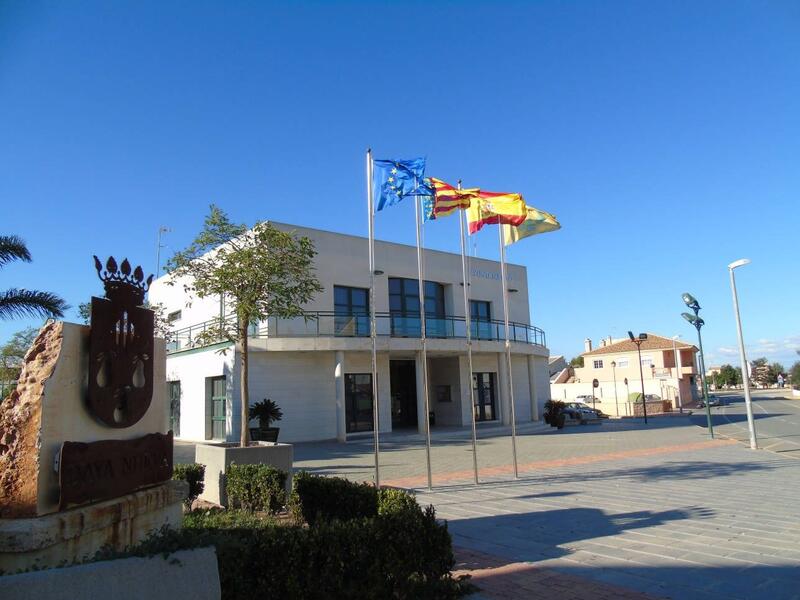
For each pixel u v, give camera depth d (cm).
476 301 3212
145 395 589
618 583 547
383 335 2466
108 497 517
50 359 481
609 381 7294
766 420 3662
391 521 496
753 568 590
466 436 2495
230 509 901
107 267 545
